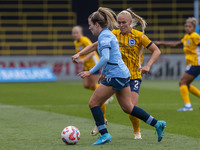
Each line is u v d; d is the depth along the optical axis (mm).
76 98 48594
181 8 105750
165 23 105125
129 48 21562
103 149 18250
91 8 103562
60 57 86625
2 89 63250
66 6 103188
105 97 19391
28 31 101062
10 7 101688
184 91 37094
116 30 22062
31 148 18828
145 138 21734
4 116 32188
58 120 29719
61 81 84812
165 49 101188
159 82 78875
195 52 36844
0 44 99312
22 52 100062
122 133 23328
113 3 104625
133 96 21516
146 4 105750
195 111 35938
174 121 29625
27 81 82938
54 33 101688
